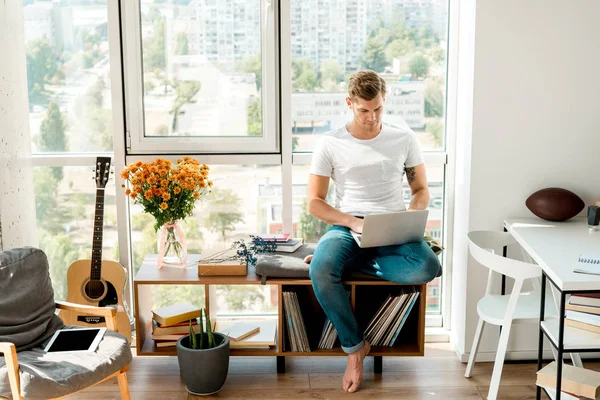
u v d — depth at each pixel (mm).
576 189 3348
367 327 3232
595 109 3283
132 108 3508
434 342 3721
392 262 3088
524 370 3359
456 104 3555
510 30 3211
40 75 3516
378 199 3270
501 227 3375
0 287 2783
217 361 3025
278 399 3059
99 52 3510
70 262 3670
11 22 3211
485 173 3324
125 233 3604
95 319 3422
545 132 3297
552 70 3250
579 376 2615
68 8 3465
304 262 3174
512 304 2783
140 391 3141
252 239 3359
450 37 3504
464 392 3133
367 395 3098
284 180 3598
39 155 3568
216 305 3738
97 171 3418
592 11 3207
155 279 3123
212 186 3625
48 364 2559
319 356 3506
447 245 3682
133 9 3426
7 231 3283
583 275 2383
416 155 3328
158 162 3215
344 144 3273
